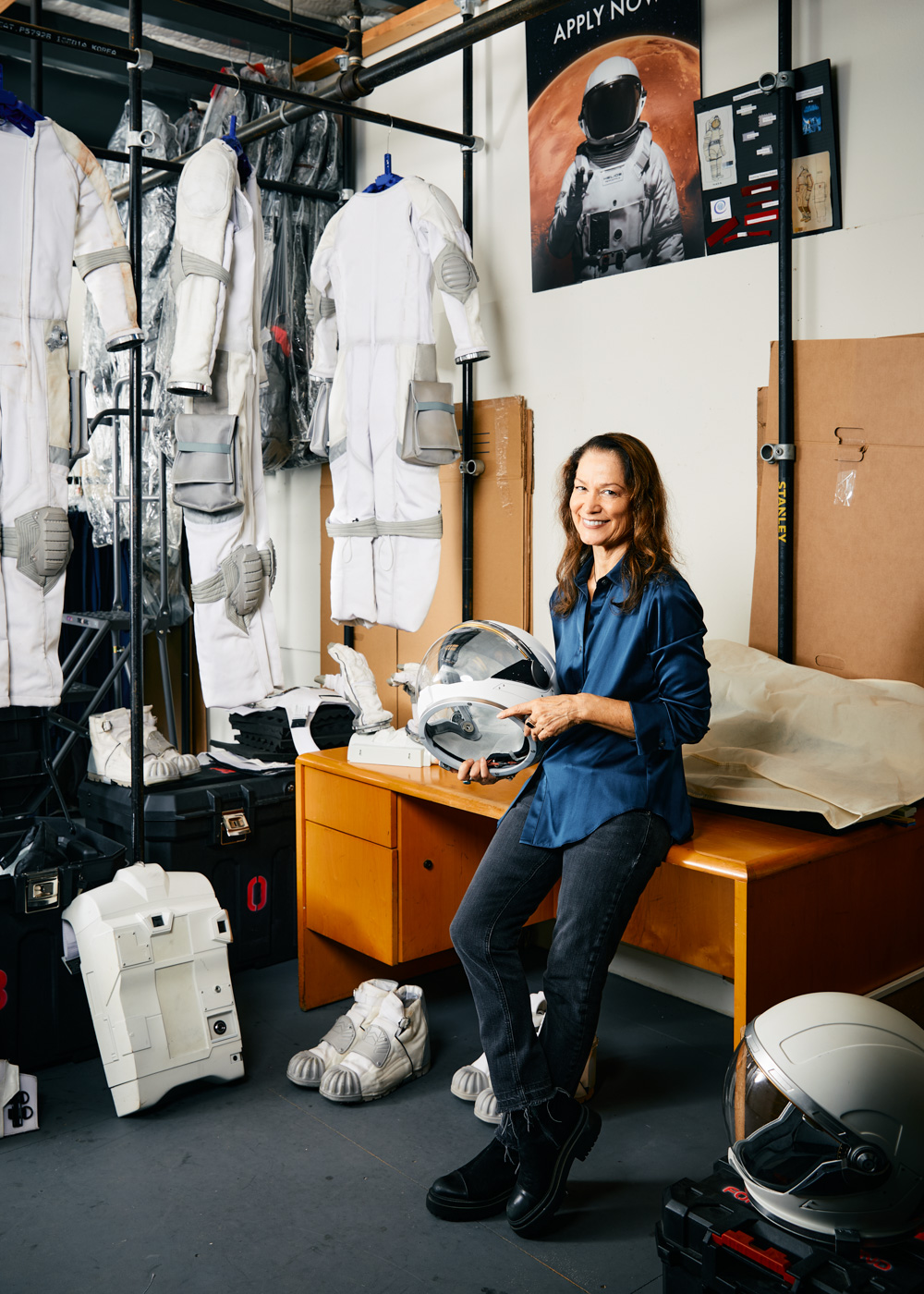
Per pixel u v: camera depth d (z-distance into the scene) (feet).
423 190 9.91
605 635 6.17
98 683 14.97
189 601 13.84
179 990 7.93
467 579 11.10
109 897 7.99
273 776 10.73
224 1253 6.01
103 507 13.56
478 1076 7.86
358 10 10.23
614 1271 5.86
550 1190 6.04
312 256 12.61
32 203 8.09
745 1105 4.72
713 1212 4.56
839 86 8.13
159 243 12.71
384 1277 5.79
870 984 6.70
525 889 6.20
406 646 12.21
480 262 11.19
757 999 5.81
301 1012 9.48
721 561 9.25
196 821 9.99
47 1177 6.83
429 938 8.59
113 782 10.43
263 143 12.46
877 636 7.96
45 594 8.44
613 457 6.04
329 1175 6.84
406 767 8.63
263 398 12.42
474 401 11.19
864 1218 4.30
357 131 12.84
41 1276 5.79
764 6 8.55
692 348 9.32
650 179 9.48
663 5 9.21
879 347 7.89
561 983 5.97
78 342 14.99
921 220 7.76
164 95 14.17
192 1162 7.01
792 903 6.01
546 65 10.26
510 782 8.01
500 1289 5.69
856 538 8.06
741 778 6.97
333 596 10.74
